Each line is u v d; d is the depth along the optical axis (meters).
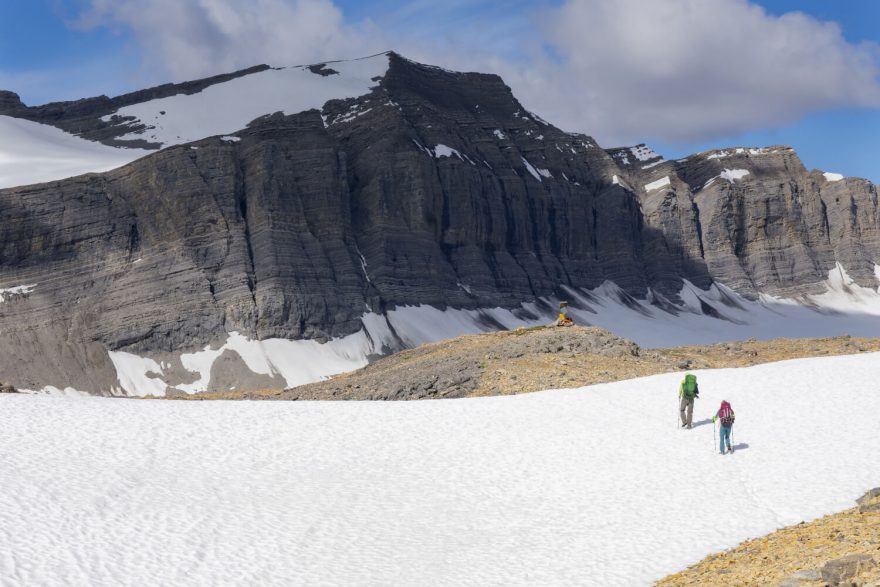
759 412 42.47
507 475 34.09
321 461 34.69
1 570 22.73
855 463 33.91
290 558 25.47
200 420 38.94
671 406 44.28
